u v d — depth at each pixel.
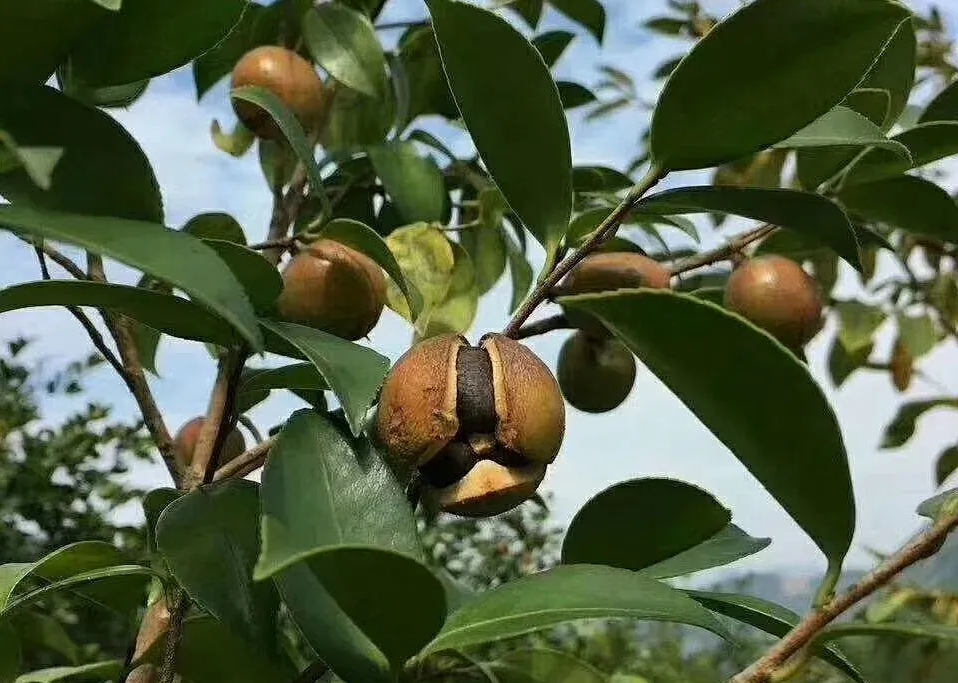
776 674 0.20
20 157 0.17
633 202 0.24
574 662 0.31
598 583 0.21
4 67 0.19
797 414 0.19
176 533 0.22
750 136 0.23
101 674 0.31
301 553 0.15
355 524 0.20
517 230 0.44
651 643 0.97
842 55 0.21
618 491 0.26
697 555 0.27
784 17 0.20
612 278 0.30
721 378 0.19
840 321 0.51
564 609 0.21
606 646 0.86
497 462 0.22
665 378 0.20
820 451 0.19
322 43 0.38
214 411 0.31
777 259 0.33
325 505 0.20
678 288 0.42
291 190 0.38
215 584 0.21
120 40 0.21
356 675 0.20
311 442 0.21
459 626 0.21
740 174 0.51
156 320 0.21
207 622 0.27
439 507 0.24
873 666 0.51
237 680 0.28
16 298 0.20
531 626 0.20
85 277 0.30
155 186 0.20
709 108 0.22
